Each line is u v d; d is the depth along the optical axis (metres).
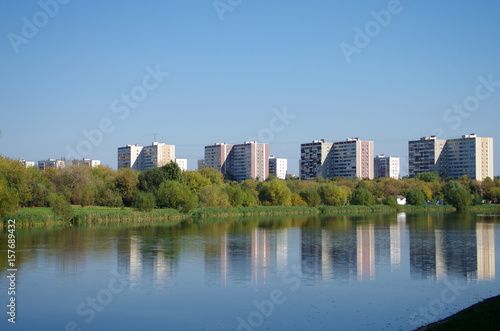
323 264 58.09
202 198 154.25
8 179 113.19
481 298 41.31
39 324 34.81
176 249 70.50
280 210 166.50
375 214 171.00
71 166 141.12
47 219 107.12
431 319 35.34
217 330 33.41
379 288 45.03
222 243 78.25
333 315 36.62
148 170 157.38
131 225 113.25
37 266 55.62
